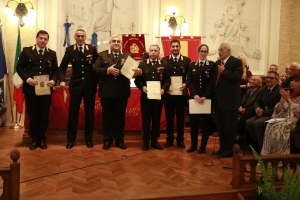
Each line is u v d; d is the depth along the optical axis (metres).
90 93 4.66
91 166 3.77
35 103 4.56
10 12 6.53
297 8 7.76
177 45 4.68
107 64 4.56
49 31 6.94
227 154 4.27
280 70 7.86
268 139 3.98
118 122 4.71
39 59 4.52
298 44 7.79
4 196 2.68
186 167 3.80
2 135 5.69
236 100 4.23
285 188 2.95
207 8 7.59
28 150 4.50
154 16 7.32
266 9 7.78
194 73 4.51
